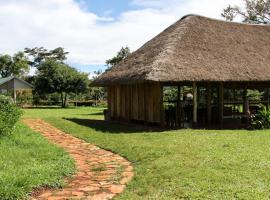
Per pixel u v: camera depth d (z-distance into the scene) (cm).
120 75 1928
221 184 741
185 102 2005
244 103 1931
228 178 777
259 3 3903
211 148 1106
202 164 902
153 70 1616
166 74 1609
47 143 1255
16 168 868
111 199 685
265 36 2083
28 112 3159
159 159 973
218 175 800
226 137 1346
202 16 2033
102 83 2108
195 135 1406
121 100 2120
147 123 1841
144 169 884
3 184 712
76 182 801
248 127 1692
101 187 762
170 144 1191
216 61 1762
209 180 769
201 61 1731
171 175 811
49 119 2234
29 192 713
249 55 1873
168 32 1983
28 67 7275
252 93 2705
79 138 1448
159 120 1736
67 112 3170
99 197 698
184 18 2030
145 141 1279
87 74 4425
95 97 4916
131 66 1930
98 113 3011
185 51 1767
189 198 666
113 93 2220
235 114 1953
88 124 1919
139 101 1923
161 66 1639
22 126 1692
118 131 1595
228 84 1891
